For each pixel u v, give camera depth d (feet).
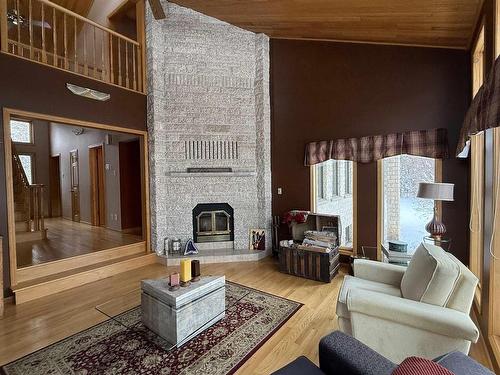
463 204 11.98
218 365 6.69
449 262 6.22
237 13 13.79
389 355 5.96
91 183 22.61
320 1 11.30
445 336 5.43
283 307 9.64
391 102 13.32
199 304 7.92
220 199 15.69
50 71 11.46
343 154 14.10
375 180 13.55
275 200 15.87
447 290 5.90
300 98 15.20
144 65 14.94
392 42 13.19
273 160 15.84
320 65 14.75
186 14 15.01
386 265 8.42
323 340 4.63
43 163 27.48
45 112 11.28
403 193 13.70
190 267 8.12
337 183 15.34
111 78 13.94
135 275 13.01
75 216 25.30
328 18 12.46
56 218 26.78
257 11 13.21
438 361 3.58
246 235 15.92
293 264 12.75
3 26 10.29
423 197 10.24
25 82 10.77
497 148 7.14
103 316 9.10
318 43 14.78
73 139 24.68
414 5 10.22
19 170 18.08
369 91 13.76
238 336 7.88
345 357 4.24
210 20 15.16
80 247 14.61
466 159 11.91
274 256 15.74
